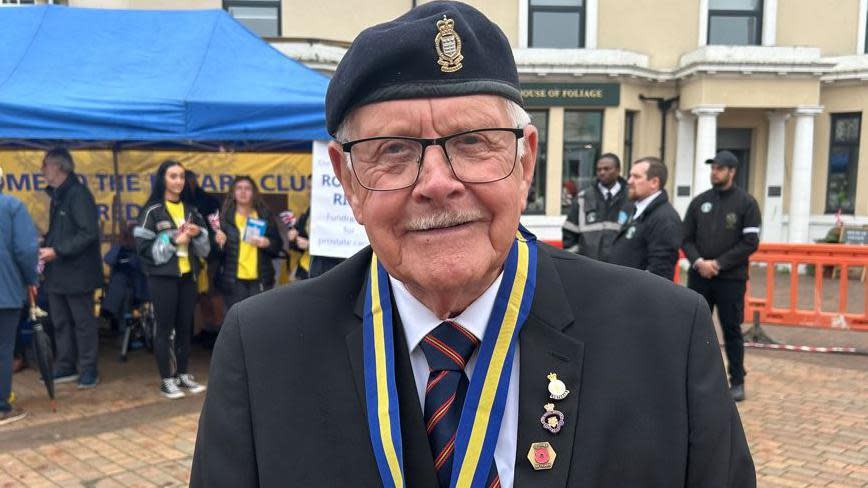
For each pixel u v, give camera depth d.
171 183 4.67
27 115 4.34
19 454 3.83
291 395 1.04
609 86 12.87
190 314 5.00
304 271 5.97
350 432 1.00
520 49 12.68
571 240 4.97
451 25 0.92
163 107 4.45
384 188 0.96
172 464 3.69
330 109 1.00
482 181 0.95
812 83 12.57
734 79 12.48
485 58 0.94
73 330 5.38
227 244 5.30
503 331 1.02
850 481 3.49
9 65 4.82
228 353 1.10
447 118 0.92
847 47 13.34
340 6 12.48
